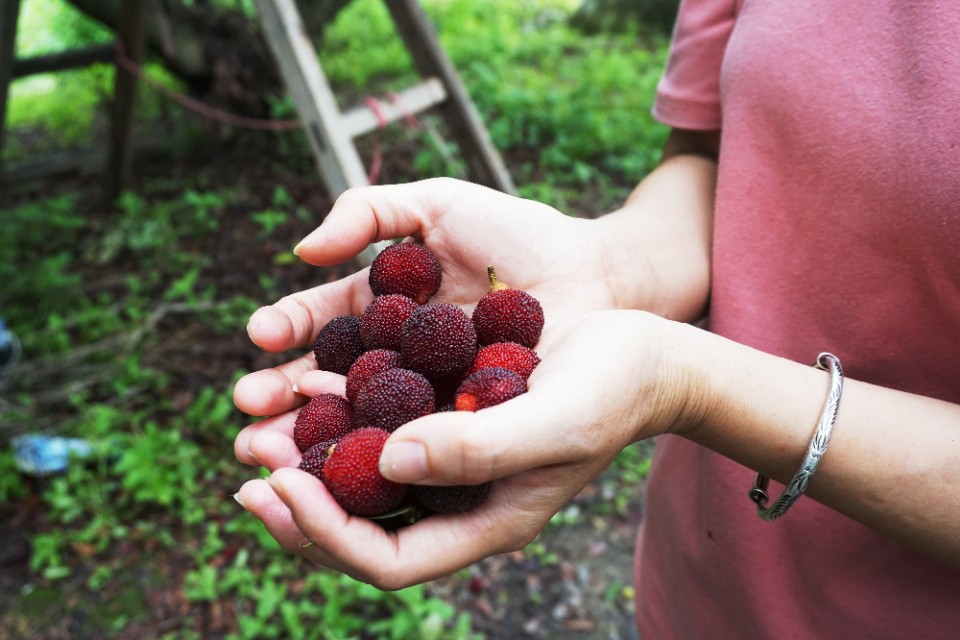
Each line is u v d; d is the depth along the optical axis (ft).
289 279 2.90
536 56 5.40
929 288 0.74
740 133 0.88
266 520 0.72
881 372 0.82
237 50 3.59
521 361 0.86
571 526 2.11
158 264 3.00
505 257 1.01
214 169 3.71
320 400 0.86
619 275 0.99
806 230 0.83
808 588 0.89
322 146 1.99
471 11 6.14
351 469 0.74
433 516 0.73
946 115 0.69
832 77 0.78
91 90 4.63
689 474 1.02
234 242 3.14
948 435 0.71
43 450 2.06
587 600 1.92
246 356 2.51
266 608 1.70
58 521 1.99
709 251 1.03
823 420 0.72
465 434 0.60
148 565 1.90
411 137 3.83
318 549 0.72
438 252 1.05
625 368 0.68
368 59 5.12
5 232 3.09
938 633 0.81
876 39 0.75
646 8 6.10
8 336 2.35
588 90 4.35
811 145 0.80
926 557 0.78
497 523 0.72
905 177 0.72
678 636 1.07
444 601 1.88
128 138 3.23
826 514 0.85
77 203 3.52
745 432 0.75
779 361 0.78
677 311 1.02
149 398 2.33
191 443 2.14
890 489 0.71
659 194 1.08
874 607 0.84
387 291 1.02
